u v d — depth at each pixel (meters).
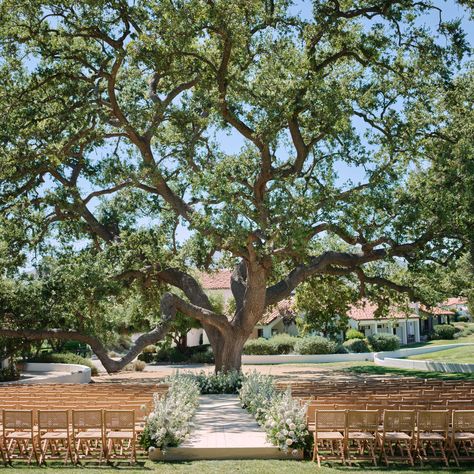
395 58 21.22
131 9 18.83
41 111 21.08
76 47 21.48
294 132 21.47
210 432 12.20
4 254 24.05
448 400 12.24
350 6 20.98
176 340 46.34
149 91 23.17
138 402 11.95
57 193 22.36
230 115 20.55
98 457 10.84
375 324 54.50
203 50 21.19
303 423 10.88
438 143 21.86
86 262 24.75
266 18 19.92
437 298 26.25
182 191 26.23
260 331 50.62
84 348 46.78
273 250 19.88
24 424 10.38
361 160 22.16
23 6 18.78
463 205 20.78
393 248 22.20
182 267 25.44
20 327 25.16
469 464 10.41
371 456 10.70
